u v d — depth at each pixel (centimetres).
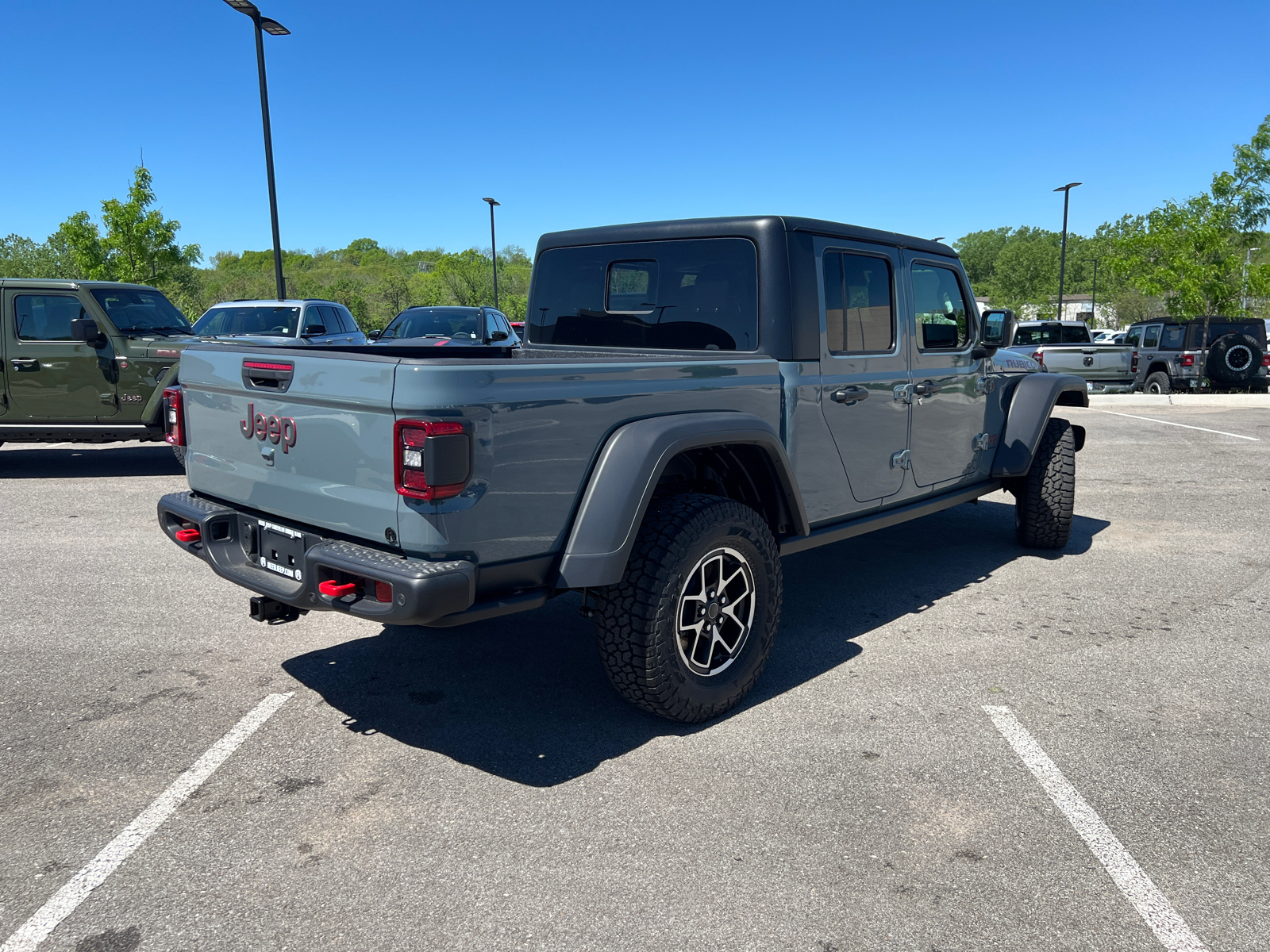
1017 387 576
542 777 313
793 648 436
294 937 231
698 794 301
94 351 859
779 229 392
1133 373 1764
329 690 387
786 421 394
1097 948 227
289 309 1228
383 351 429
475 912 241
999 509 772
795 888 251
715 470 386
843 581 552
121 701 376
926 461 494
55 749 333
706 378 353
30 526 684
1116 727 350
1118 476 900
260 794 302
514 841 274
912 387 470
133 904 244
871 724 353
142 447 1109
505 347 486
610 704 374
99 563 583
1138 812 290
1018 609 495
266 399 326
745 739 341
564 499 307
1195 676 400
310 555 295
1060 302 3412
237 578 338
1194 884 253
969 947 227
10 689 388
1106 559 600
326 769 319
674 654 331
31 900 245
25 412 855
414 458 272
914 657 424
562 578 306
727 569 355
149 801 297
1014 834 277
